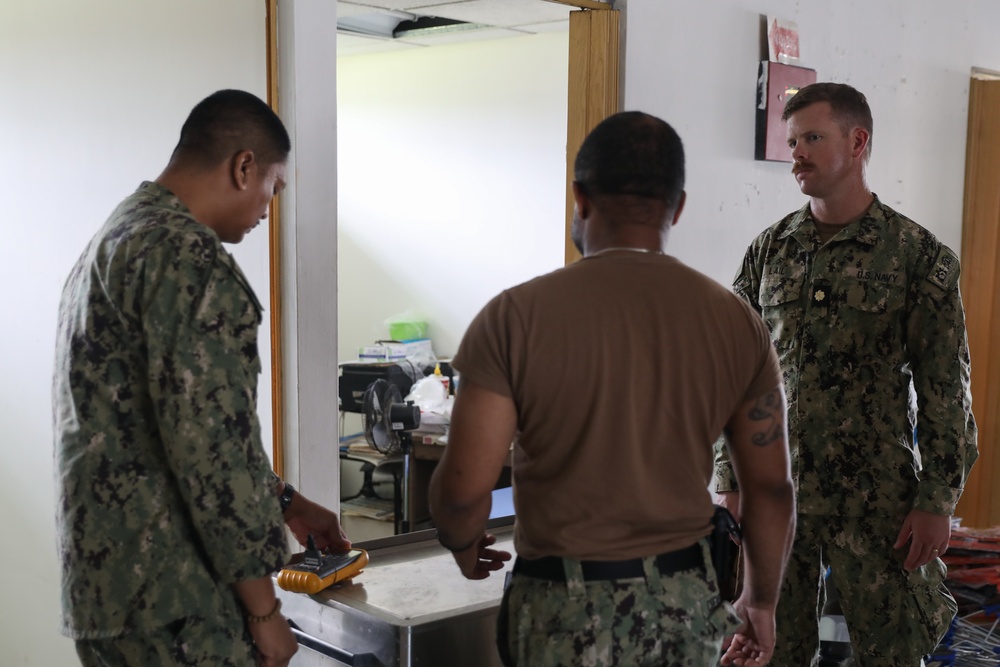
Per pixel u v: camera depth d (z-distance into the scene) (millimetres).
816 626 2350
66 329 1536
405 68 5199
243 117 1606
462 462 1387
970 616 3561
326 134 2285
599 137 1446
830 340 2262
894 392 2232
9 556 3057
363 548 2365
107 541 1463
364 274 5473
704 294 1410
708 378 1394
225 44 2307
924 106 4316
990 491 4633
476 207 5047
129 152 2561
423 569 2230
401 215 5309
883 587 2242
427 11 3893
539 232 4848
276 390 2307
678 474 1401
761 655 1618
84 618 1477
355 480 5016
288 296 2279
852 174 2244
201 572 1505
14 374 2998
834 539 2285
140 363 1462
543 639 1381
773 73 3506
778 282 2354
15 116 2934
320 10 2242
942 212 4500
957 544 3588
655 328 1372
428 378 4352
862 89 3957
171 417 1412
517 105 4844
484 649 1984
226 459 1425
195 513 1429
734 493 2342
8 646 3119
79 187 2727
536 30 4555
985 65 4656
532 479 1428
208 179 1600
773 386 1474
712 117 3350
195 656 1489
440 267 5215
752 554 1565
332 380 2359
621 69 3006
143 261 1440
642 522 1383
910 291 2189
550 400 1363
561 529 1381
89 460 1464
